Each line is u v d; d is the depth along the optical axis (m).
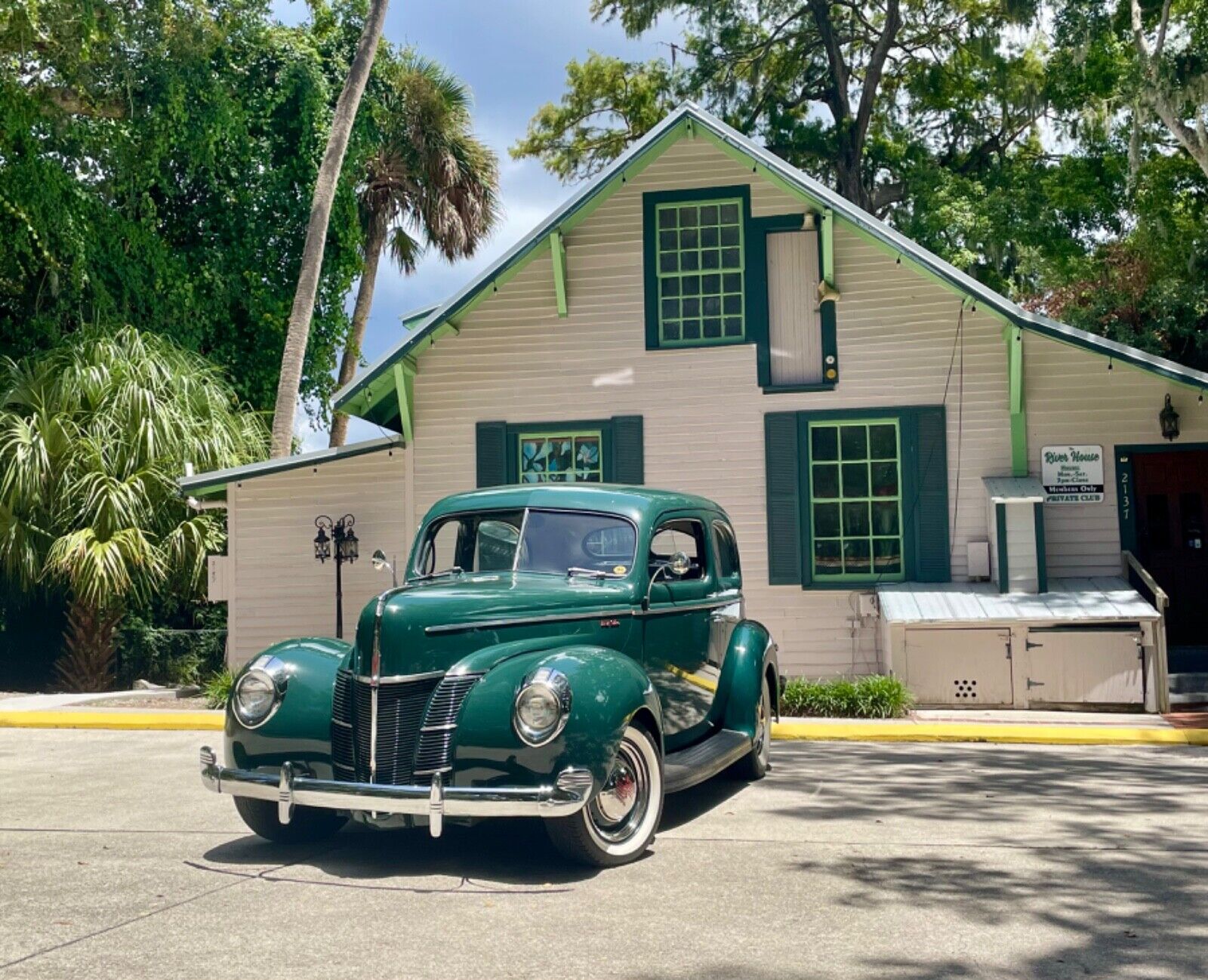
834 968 4.77
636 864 6.51
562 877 6.25
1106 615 12.88
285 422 20.59
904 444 14.80
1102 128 24.25
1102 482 14.49
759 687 8.86
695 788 8.88
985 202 28.34
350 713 6.53
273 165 24.64
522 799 5.91
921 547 14.60
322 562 16.22
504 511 7.92
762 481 15.12
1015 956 4.93
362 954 4.95
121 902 5.78
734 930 5.28
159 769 10.18
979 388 14.73
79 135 21.88
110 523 17.12
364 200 28.91
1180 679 13.63
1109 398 14.53
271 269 24.66
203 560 17.94
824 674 14.78
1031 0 27.55
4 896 5.91
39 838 7.30
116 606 17.62
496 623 6.62
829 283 14.84
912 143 32.66
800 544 14.89
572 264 15.64
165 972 4.72
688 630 8.08
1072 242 28.25
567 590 7.12
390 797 6.03
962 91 32.00
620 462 15.37
